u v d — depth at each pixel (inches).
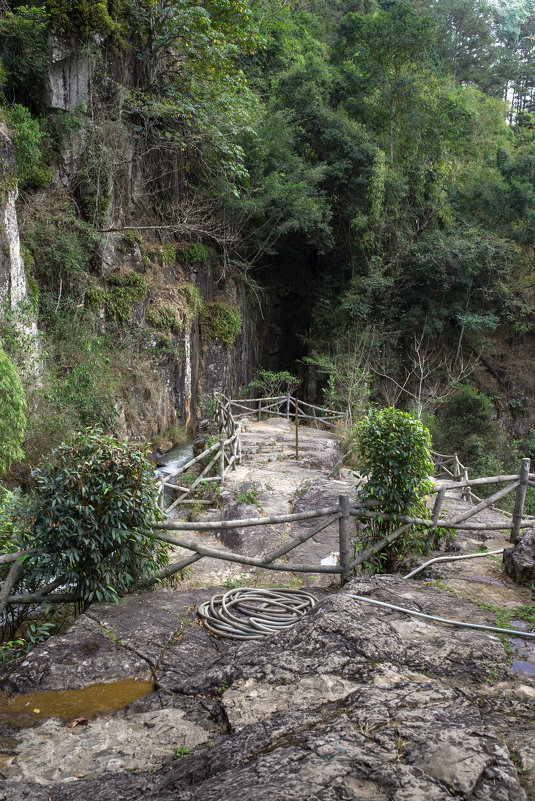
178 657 151.2
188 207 790.5
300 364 1146.7
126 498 174.1
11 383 342.0
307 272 1154.7
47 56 584.4
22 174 549.0
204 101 703.1
